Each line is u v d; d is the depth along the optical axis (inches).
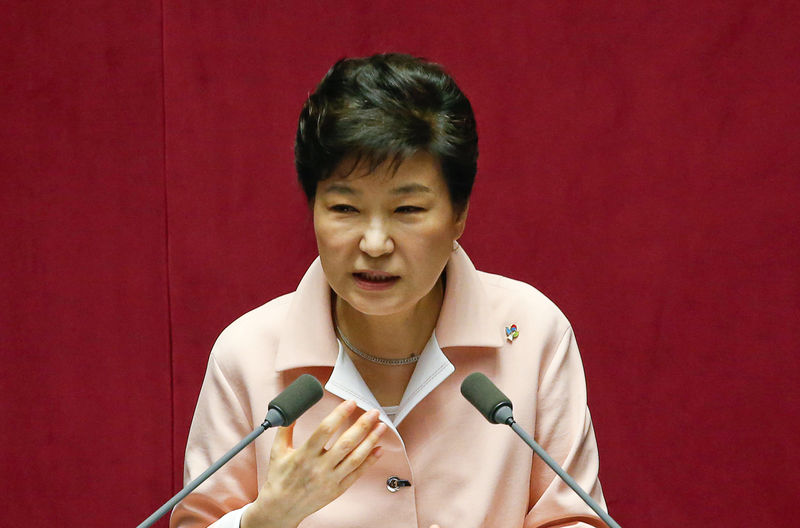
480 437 212.8
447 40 313.0
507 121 314.5
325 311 215.2
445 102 181.5
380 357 216.1
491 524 212.4
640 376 322.0
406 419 213.8
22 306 348.5
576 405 221.3
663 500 327.0
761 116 305.0
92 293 342.6
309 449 180.7
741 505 323.6
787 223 308.2
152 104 330.3
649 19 305.1
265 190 326.0
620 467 327.3
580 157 313.6
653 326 319.0
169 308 337.1
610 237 316.2
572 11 307.3
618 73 308.7
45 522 355.9
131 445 346.9
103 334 343.6
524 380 215.5
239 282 330.6
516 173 316.5
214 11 319.6
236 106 323.3
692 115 307.6
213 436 219.8
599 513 165.6
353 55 316.5
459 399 213.9
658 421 323.9
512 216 318.7
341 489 184.4
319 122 177.2
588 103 311.0
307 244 327.0
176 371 338.6
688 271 314.8
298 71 319.6
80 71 334.0
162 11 323.9
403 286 185.9
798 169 305.3
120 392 344.8
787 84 302.4
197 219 330.0
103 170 336.5
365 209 180.4
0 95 340.5
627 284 317.7
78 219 340.5
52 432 351.9
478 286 217.0
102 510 351.6
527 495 215.8
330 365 212.1
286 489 183.8
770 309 313.4
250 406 217.5
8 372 351.9
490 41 311.4
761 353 315.9
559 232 317.4
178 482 344.8
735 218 310.7
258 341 220.8
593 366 323.3
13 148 341.7
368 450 181.8
